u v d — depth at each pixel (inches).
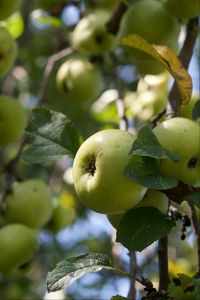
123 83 66.9
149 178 29.8
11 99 47.1
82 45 53.1
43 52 67.3
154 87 48.6
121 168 30.3
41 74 68.3
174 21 43.2
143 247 30.3
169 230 30.5
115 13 45.9
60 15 58.5
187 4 39.9
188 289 31.1
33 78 68.6
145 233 30.5
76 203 67.8
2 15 44.9
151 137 30.0
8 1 44.1
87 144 31.0
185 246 56.4
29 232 45.3
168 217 30.8
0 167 59.9
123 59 58.6
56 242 69.0
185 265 53.8
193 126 31.8
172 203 33.4
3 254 44.3
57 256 68.9
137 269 37.7
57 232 53.9
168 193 31.1
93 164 30.8
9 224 47.4
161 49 34.4
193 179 31.5
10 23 62.4
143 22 42.9
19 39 68.2
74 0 57.6
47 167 68.1
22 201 47.6
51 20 57.7
